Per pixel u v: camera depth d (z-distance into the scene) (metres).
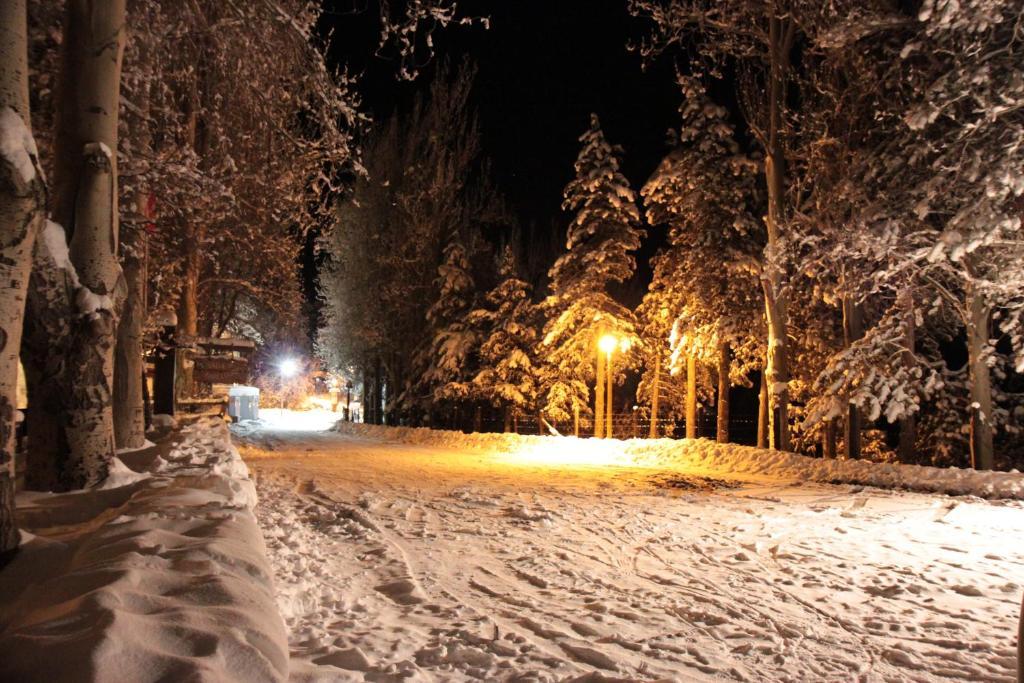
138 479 6.86
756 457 19.39
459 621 5.73
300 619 5.54
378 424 44.44
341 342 43.84
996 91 13.70
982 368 16.47
